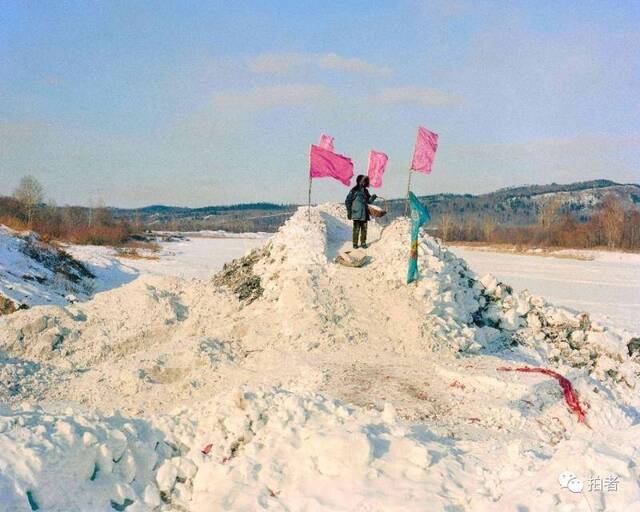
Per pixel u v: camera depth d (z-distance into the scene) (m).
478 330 14.39
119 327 13.92
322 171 16.78
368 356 12.20
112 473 6.32
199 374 11.66
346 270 15.22
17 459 5.79
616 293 34.53
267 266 16.59
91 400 10.90
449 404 10.00
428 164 17.31
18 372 11.85
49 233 58.28
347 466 6.34
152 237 77.31
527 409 10.11
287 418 7.20
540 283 39.22
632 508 5.21
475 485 6.23
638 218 71.00
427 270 14.88
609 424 10.59
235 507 6.00
